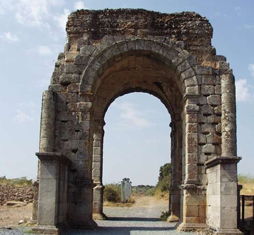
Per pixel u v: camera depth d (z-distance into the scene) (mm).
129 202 44969
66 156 19500
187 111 20328
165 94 27578
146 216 29156
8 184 39500
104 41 21219
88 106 20500
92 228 19219
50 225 16469
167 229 19828
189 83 20656
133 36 21375
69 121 20406
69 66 20938
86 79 20766
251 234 17734
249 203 26375
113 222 24016
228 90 20188
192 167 19812
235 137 19812
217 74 20797
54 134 20188
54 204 16578
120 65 23250
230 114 19922
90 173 20703
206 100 20484
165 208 37969
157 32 21828
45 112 20000
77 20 22125
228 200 16391
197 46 21703
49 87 20734
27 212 28406
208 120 20297
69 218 19359
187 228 18766
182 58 21000
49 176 16750
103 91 28609
